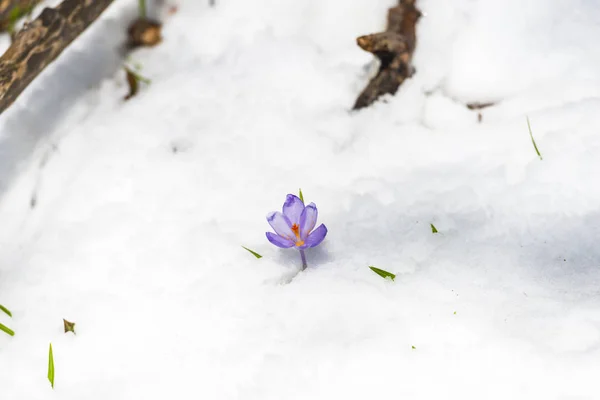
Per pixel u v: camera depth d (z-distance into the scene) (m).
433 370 1.96
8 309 2.10
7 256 2.18
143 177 2.21
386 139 2.23
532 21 2.25
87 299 2.09
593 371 1.94
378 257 2.08
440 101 2.25
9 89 2.18
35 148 2.29
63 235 2.17
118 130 2.28
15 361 2.05
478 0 2.27
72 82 2.36
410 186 2.16
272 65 2.32
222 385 1.99
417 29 2.31
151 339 2.04
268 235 2.06
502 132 2.20
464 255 2.07
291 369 1.99
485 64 2.25
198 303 2.06
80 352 2.05
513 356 1.96
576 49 2.23
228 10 2.39
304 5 2.38
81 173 2.24
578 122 2.17
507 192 2.13
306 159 2.21
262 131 2.25
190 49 2.39
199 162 2.22
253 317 2.04
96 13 2.27
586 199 2.11
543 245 2.08
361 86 2.30
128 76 2.35
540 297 2.02
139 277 2.10
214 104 2.29
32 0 2.44
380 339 2.00
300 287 2.06
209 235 2.13
